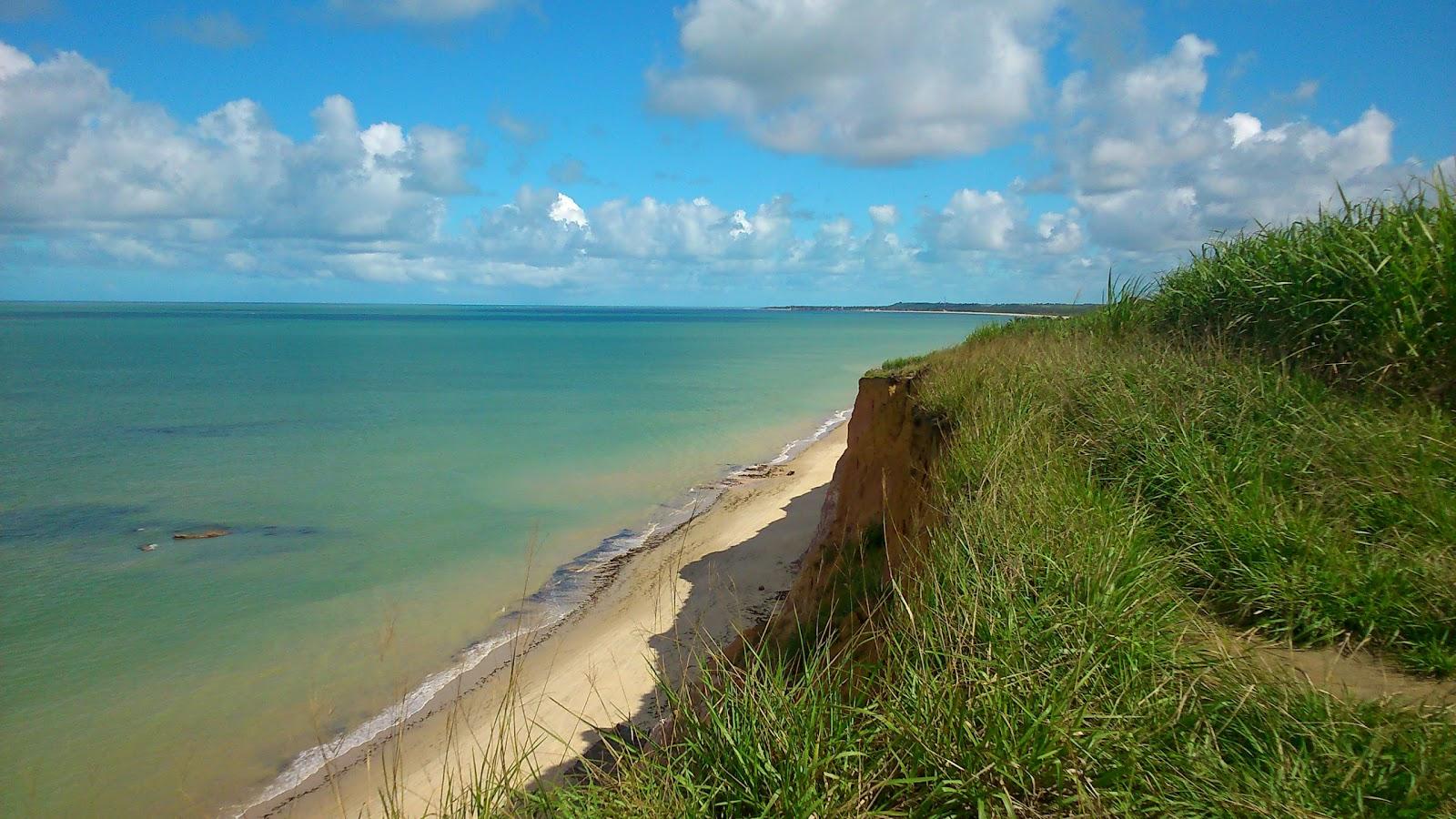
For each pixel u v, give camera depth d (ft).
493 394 181.78
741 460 104.32
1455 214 22.11
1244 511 17.13
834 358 311.06
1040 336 41.86
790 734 10.64
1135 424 22.07
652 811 10.32
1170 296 33.27
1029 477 18.95
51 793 33.58
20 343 354.13
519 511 80.07
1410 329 21.15
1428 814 8.91
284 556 66.03
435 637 49.78
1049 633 12.39
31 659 46.55
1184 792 9.57
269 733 38.24
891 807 10.09
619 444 116.88
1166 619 13.41
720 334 544.21
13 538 70.69
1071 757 9.93
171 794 33.42
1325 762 9.84
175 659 46.70
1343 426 19.74
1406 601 13.82
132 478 94.79
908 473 30.55
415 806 30.89
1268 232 29.09
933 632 12.71
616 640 46.75
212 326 584.40
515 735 13.20
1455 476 17.08
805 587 36.37
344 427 132.77
